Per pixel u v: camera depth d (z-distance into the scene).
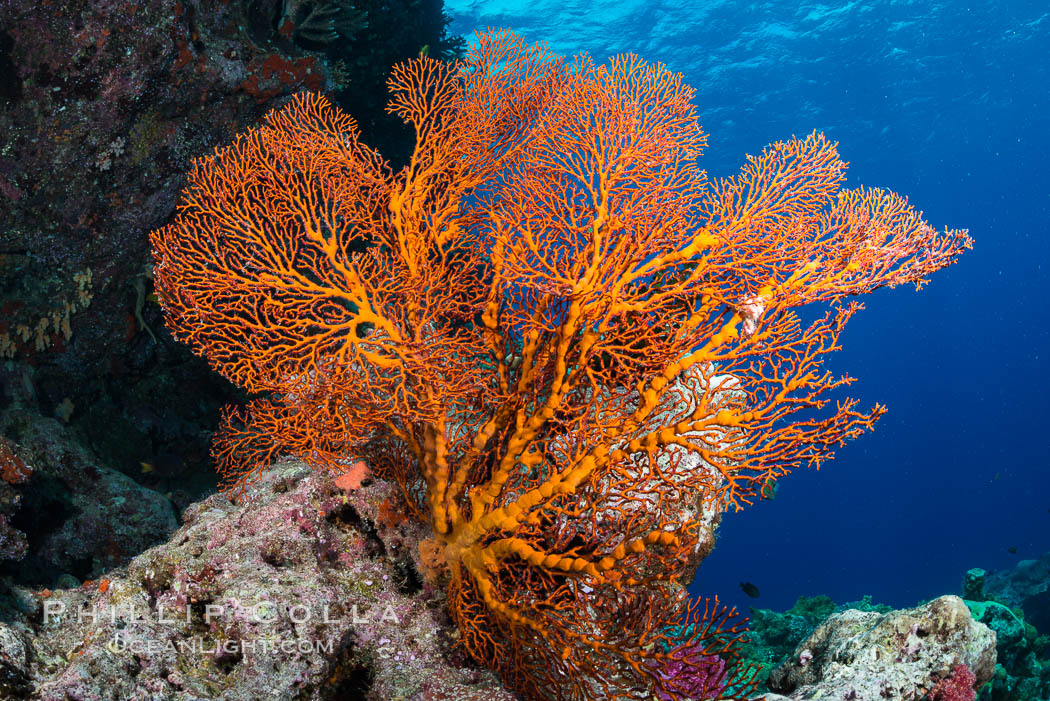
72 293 6.46
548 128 4.28
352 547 4.23
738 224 3.62
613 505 4.05
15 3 5.25
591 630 3.66
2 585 3.64
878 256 3.59
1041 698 10.12
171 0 5.80
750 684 3.82
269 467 4.82
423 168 4.47
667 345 3.73
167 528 6.07
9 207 5.89
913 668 3.71
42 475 5.73
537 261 3.63
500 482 3.87
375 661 3.80
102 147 5.98
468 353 4.01
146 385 7.30
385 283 3.99
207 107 6.37
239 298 4.02
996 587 22.14
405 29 9.37
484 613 3.88
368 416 3.84
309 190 4.45
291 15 7.04
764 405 3.48
